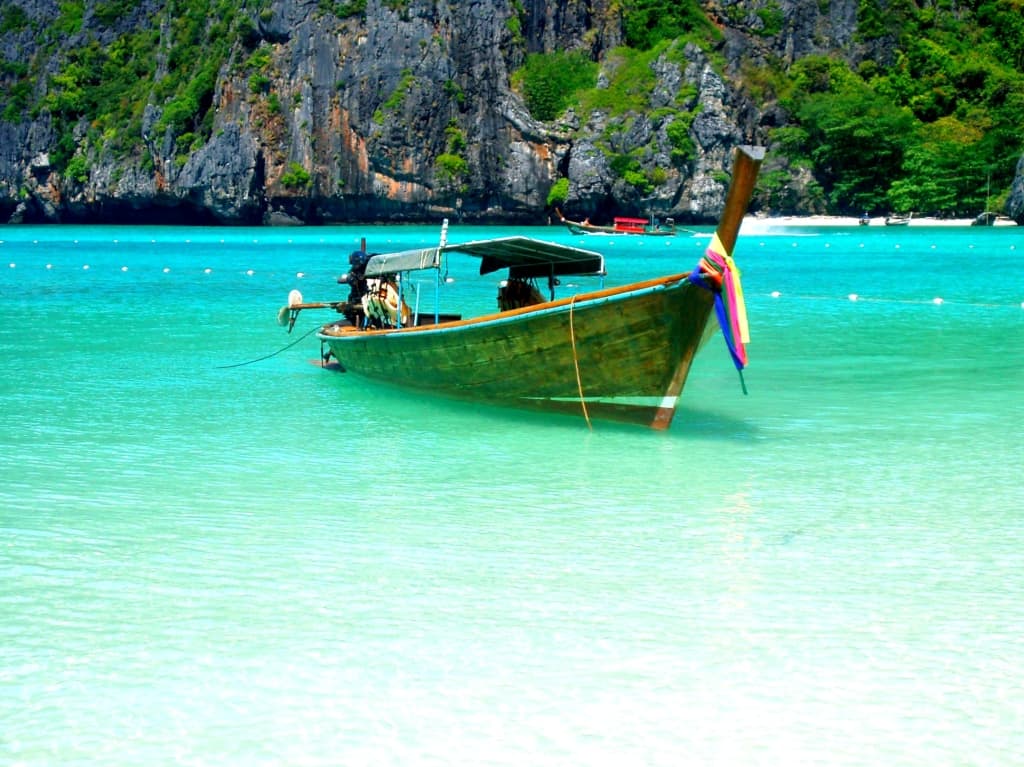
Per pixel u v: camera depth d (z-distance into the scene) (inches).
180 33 5930.1
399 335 734.5
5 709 308.5
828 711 307.4
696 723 301.6
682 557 431.8
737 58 5639.8
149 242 3575.3
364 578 409.4
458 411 723.4
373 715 306.3
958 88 5925.2
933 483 542.3
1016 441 632.4
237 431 666.8
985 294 1590.8
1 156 6156.5
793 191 5315.0
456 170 5187.0
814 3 6003.9
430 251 729.6
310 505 506.0
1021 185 4677.7
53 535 460.1
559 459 593.0
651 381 631.8
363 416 709.3
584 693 318.3
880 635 356.2
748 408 733.3
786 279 1913.1
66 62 6309.1
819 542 450.3
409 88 5167.3
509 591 395.2
